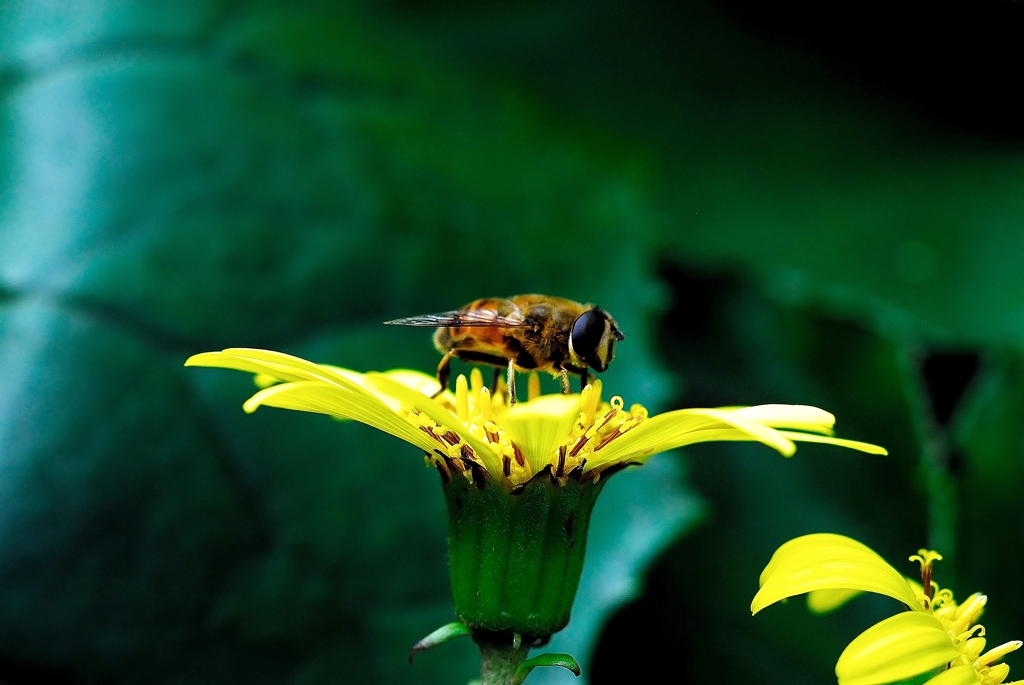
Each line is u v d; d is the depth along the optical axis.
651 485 0.21
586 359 0.17
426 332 0.23
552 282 0.24
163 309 0.22
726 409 0.16
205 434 0.22
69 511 0.21
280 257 0.23
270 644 0.21
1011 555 0.21
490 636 0.16
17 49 0.24
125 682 0.21
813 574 0.16
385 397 0.16
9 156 0.23
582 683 0.20
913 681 0.15
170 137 0.23
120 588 0.21
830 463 0.23
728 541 0.23
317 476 0.22
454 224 0.24
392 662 0.21
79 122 0.23
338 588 0.22
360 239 0.23
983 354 0.24
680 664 0.22
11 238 0.22
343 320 0.23
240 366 0.16
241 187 0.23
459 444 0.16
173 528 0.21
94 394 0.21
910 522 0.23
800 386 0.24
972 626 0.17
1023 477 0.22
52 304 0.22
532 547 0.16
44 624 0.21
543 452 0.16
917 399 0.23
